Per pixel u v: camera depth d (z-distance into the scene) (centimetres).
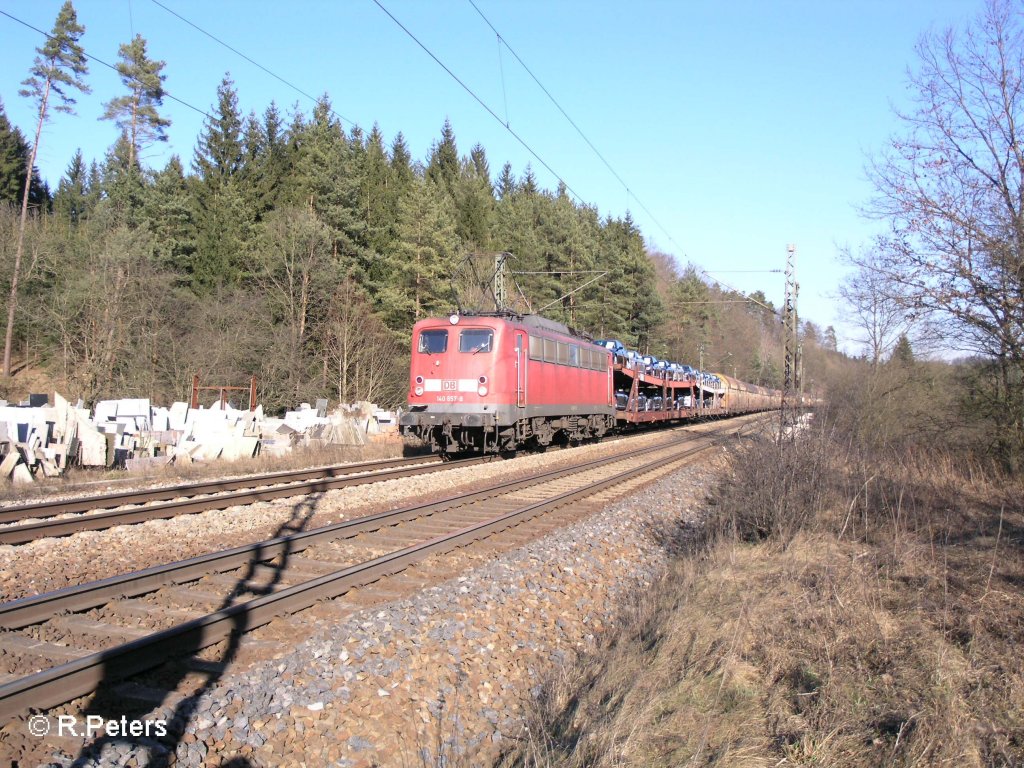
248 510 1138
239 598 680
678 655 591
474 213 5788
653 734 467
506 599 729
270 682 499
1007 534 958
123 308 3161
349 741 446
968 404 1703
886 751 432
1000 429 1602
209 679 500
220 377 3381
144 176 4222
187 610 638
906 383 2066
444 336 1875
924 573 765
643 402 3447
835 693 502
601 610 775
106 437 1688
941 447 1700
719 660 570
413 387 1886
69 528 949
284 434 2142
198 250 4200
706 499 1488
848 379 2305
